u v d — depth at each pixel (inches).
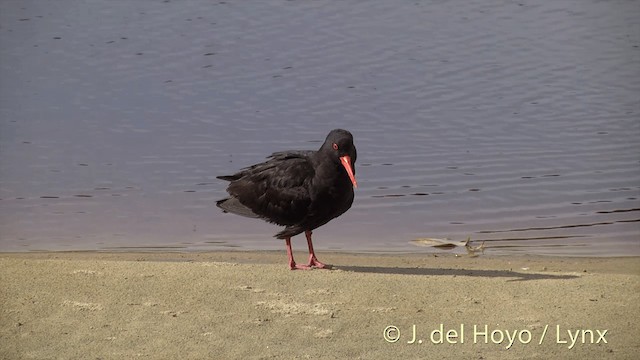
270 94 828.6
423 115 791.7
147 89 835.4
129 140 741.3
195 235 604.1
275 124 771.4
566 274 510.0
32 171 688.4
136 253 567.8
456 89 843.4
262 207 522.3
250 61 899.4
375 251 578.2
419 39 958.4
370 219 628.1
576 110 802.8
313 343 408.2
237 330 421.1
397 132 761.0
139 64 889.5
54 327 424.2
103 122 770.8
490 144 741.3
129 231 606.2
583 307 449.1
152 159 709.3
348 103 812.6
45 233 600.1
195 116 786.2
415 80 862.5
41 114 786.2
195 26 982.4
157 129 762.2
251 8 1036.5
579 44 941.8
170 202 649.0
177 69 879.1
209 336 414.6
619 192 658.8
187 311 442.6
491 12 1033.5
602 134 756.6
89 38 944.3
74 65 884.6
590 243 585.3
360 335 417.1
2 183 668.7
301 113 792.3
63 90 831.7
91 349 402.0
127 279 485.7
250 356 395.5
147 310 443.5
